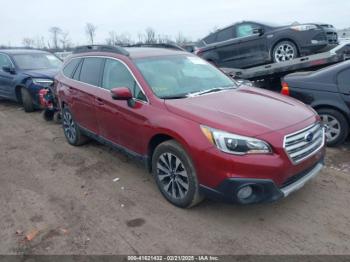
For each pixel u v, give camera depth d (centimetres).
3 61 1020
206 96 414
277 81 904
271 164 318
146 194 427
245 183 319
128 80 447
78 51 606
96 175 493
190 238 338
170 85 433
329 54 738
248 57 904
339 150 539
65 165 537
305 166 350
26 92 914
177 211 384
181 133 353
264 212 375
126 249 328
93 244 337
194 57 522
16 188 467
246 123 336
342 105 523
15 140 691
